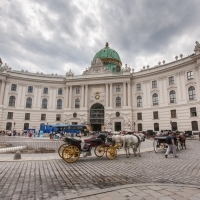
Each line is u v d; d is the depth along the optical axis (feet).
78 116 194.39
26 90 199.62
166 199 17.88
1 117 180.75
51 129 163.12
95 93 200.64
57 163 39.27
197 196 18.71
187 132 143.13
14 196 19.53
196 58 142.92
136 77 189.98
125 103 185.16
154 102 174.19
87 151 45.32
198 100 140.56
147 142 100.12
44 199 18.69
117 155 53.93
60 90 212.23
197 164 38.17
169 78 166.91
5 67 198.70
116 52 246.06
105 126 181.68
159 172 31.19
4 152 53.83
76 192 20.90
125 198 18.17
